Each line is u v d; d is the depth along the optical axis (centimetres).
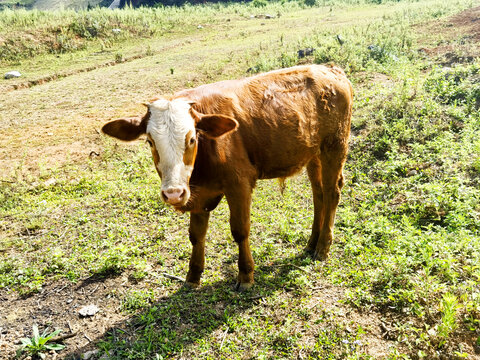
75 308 505
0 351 444
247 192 477
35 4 7325
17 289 545
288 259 570
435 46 1516
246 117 477
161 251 612
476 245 508
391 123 906
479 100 941
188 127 402
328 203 566
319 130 542
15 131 1183
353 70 1358
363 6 3362
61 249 628
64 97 1478
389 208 655
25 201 800
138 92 1480
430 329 412
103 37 2420
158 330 457
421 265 497
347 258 555
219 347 426
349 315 454
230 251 601
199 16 3091
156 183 827
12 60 2023
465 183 668
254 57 1766
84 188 843
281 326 447
